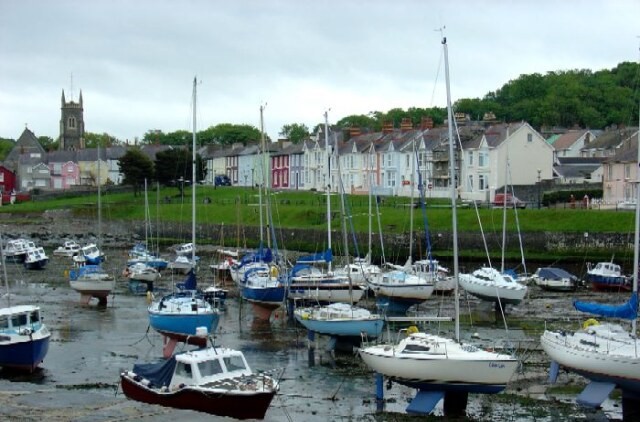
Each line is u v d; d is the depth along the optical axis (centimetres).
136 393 2656
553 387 3164
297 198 11712
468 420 2752
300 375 3384
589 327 3150
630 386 2830
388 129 12900
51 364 3606
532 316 4962
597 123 18562
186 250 9138
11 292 6212
